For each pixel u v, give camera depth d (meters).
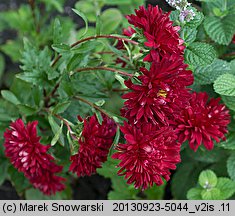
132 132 0.37
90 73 0.48
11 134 0.42
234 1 0.50
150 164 0.37
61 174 0.55
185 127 0.41
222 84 0.43
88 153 0.40
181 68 0.37
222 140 0.48
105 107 0.51
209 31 0.47
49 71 0.46
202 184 0.50
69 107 0.46
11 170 0.54
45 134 0.50
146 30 0.38
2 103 0.52
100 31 0.42
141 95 0.36
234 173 0.49
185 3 0.40
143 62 0.39
